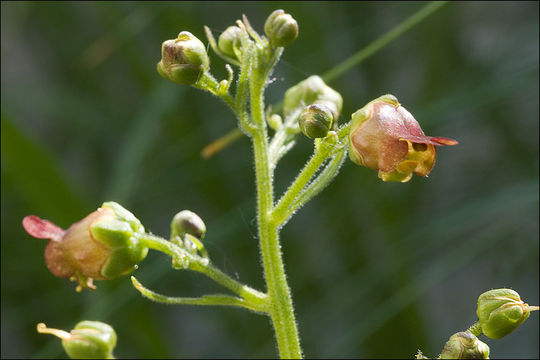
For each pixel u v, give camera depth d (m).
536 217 0.28
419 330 0.28
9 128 0.27
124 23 0.29
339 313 0.28
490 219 0.29
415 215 0.28
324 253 0.29
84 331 0.22
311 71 0.29
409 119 0.22
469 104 0.28
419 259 0.29
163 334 0.29
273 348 0.29
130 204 0.29
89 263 0.22
